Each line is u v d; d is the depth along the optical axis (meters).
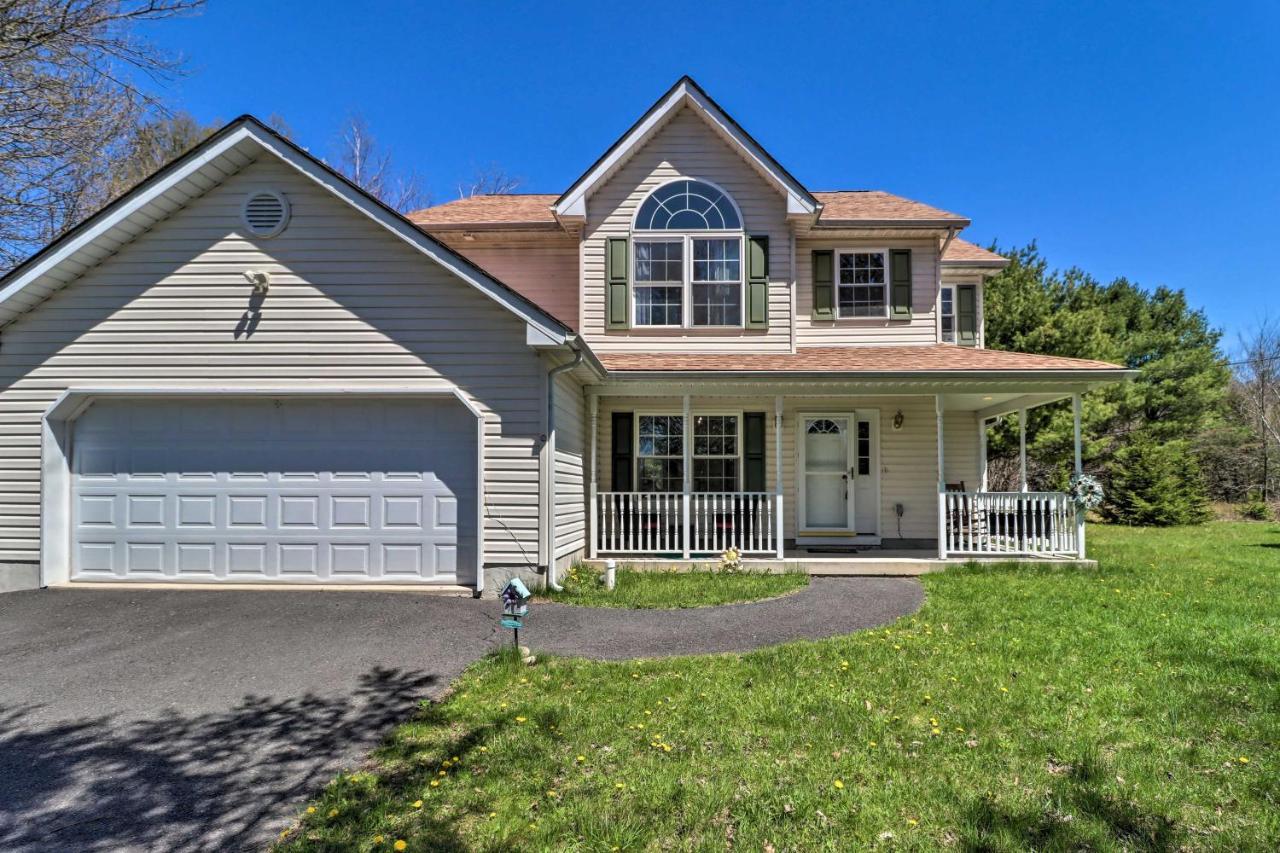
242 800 3.29
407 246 8.18
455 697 4.66
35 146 11.54
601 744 3.87
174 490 8.27
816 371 9.62
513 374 8.12
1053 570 9.88
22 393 8.17
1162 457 21.23
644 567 9.96
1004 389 9.93
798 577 9.37
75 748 3.88
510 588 5.49
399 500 8.21
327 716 4.34
